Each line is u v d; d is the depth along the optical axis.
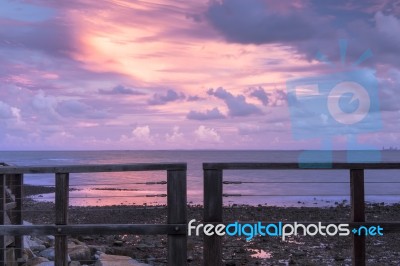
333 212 20.45
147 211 22.03
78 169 6.02
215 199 6.00
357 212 6.07
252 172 73.56
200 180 53.72
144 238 14.15
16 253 8.78
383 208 22.83
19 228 5.99
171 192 6.06
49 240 12.13
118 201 31.45
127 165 6.02
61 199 6.05
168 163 6.05
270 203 28.12
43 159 186.38
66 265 6.03
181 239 6.02
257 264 10.30
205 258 5.96
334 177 62.78
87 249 10.52
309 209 21.64
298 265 10.19
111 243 13.30
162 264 10.23
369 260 10.72
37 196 34.53
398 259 10.84
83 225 6.02
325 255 11.36
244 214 19.80
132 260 9.16
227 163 6.01
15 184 8.95
